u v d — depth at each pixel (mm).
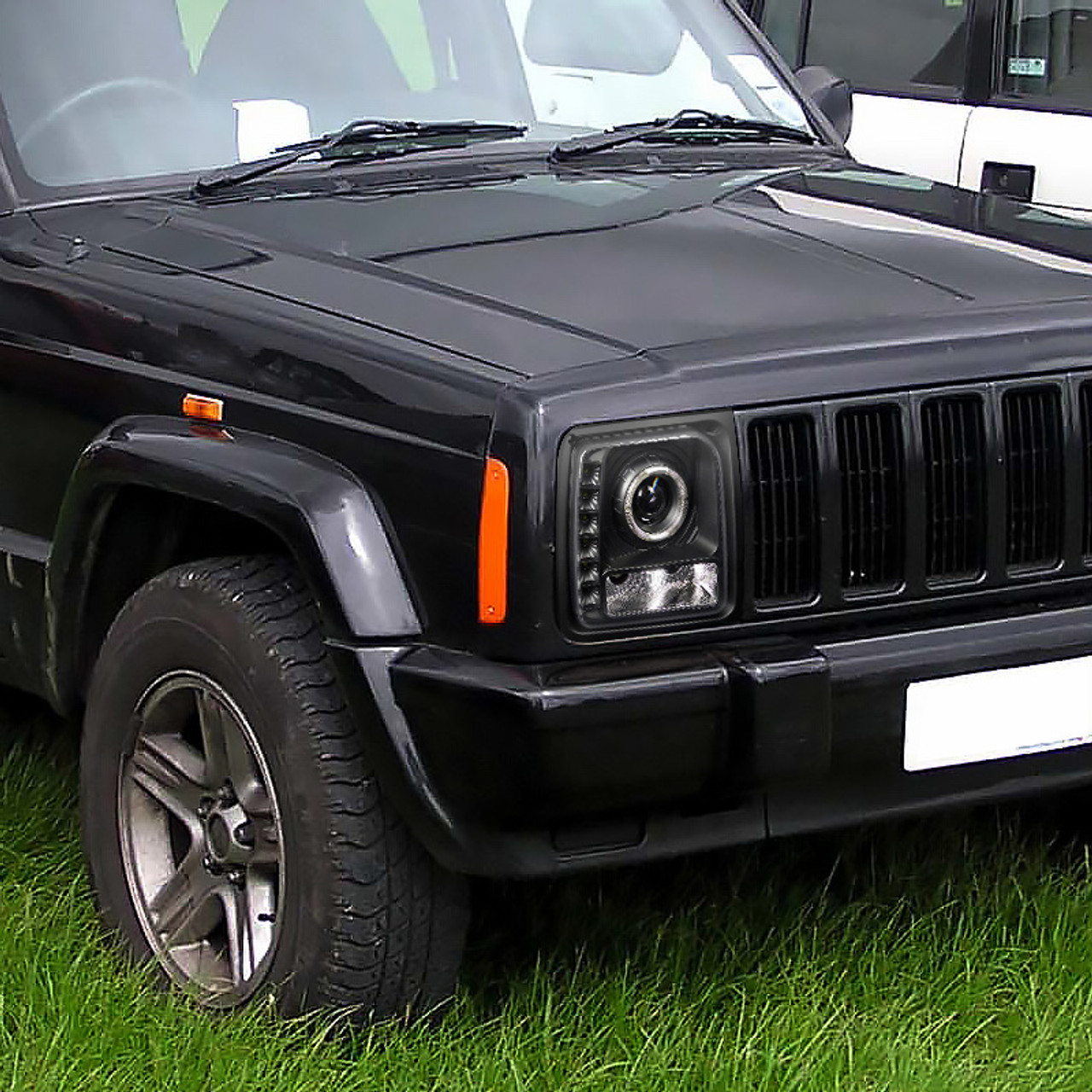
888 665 4730
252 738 4977
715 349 4715
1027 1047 5062
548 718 4449
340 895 4840
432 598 4684
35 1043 4895
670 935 5504
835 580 4770
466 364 4691
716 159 6465
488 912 5660
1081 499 5035
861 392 4770
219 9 6270
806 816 4801
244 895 5141
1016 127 9406
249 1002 5059
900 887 5805
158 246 5582
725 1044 4980
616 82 6699
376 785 4836
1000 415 4914
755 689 4551
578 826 4652
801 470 4727
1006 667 4855
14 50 6074
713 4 7160
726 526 4652
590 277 5121
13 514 5754
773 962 5355
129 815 5402
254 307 5125
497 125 6387
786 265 5250
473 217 5621
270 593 4992
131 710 5312
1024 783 4957
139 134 6055
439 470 4645
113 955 5379
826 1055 4906
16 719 6879
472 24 6555
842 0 10297
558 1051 4980
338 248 5395
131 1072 4812
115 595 5527
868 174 6426
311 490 4781
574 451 4527
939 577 4902
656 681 4520
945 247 5480
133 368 5309
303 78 6273
